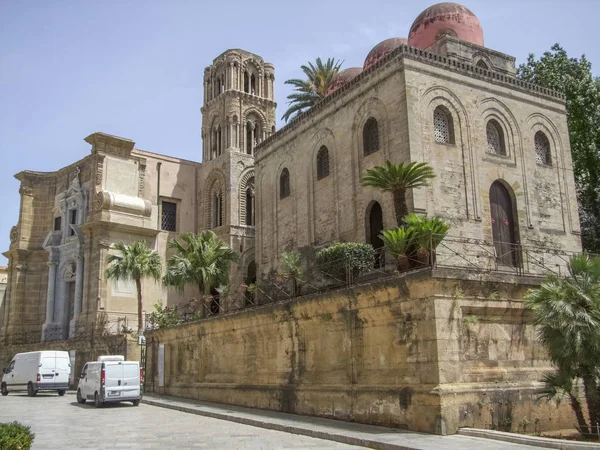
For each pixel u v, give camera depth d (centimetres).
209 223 5197
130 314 4644
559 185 3102
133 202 4816
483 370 1680
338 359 1989
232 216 4878
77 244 4856
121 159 4962
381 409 1756
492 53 3253
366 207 2862
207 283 3769
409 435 1541
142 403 3045
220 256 3909
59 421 2227
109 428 1981
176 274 3731
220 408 2477
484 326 1722
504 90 2997
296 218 3412
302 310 2155
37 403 3180
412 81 2675
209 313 3444
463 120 2802
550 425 1747
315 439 1630
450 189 2678
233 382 2639
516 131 2997
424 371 1631
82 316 4606
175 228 5216
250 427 1942
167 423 2109
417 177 2416
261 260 3725
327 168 3241
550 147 3123
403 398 1675
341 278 2459
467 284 1691
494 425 1630
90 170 4966
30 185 5531
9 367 4022
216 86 5456
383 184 2323
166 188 5203
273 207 3656
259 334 2456
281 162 3628
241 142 5125
